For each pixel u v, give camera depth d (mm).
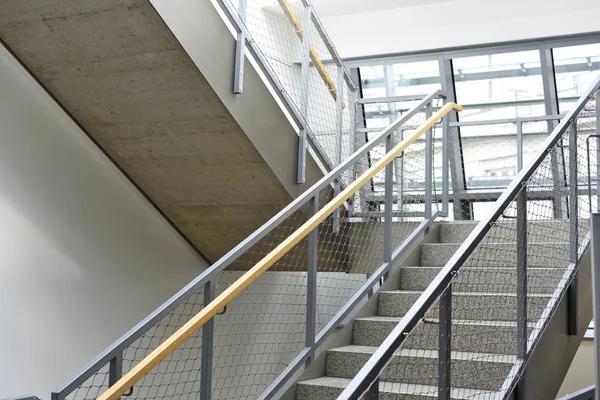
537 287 3600
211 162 4566
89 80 4145
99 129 4531
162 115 4258
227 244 5441
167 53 3803
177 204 5094
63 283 4199
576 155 3555
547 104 7887
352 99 5477
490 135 8188
